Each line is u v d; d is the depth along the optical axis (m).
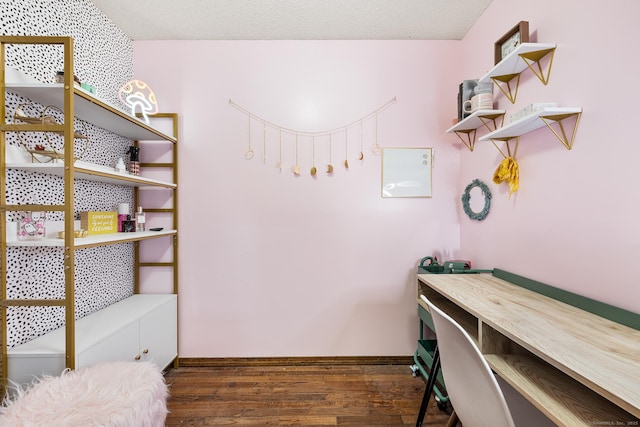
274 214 2.39
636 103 1.10
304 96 2.39
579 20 1.32
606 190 1.22
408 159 2.40
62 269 1.72
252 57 2.38
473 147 2.23
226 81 2.38
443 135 2.42
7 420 1.08
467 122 2.01
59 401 1.18
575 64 1.34
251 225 2.39
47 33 1.64
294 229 2.40
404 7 2.03
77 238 1.60
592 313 1.24
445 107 2.41
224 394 2.00
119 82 2.23
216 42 2.38
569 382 1.03
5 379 1.38
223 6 2.00
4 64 1.35
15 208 1.35
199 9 2.03
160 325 2.12
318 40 2.39
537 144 1.60
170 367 2.35
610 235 1.21
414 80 2.40
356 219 2.40
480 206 2.14
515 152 1.77
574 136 1.36
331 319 2.41
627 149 1.14
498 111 1.79
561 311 1.27
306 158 2.39
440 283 1.74
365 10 2.05
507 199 1.85
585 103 1.30
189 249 2.38
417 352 2.21
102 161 2.03
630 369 0.80
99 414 1.11
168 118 2.38
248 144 2.38
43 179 1.60
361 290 2.41
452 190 2.42
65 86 1.36
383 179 2.40
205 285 2.38
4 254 1.37
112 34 2.15
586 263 1.31
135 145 2.35
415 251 2.42
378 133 2.40
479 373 0.82
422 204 2.42
